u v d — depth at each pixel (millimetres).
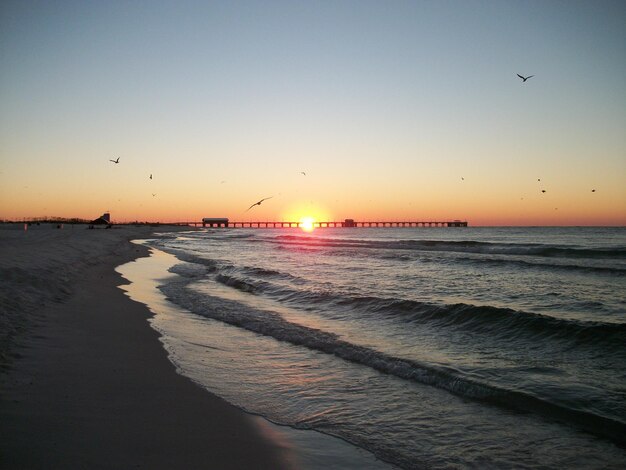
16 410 5441
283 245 55281
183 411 6023
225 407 6332
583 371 7746
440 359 8602
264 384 7441
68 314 11180
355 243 53688
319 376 7910
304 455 5082
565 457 5113
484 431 5789
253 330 11422
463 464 4973
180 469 4504
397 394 7086
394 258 32562
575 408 6176
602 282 19062
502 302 14320
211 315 13203
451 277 21094
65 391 6238
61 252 25938
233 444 5203
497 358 8633
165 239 82375
